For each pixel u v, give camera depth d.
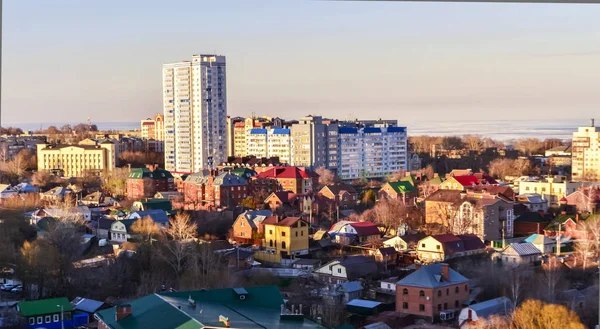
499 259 53.88
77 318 42.25
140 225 65.44
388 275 51.47
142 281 48.59
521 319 37.88
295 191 95.56
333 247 62.84
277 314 33.06
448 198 68.25
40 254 50.19
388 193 87.75
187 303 33.28
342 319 41.38
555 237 59.19
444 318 41.78
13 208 77.06
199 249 54.09
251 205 83.75
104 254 60.84
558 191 81.38
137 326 31.28
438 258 55.00
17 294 48.16
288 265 56.03
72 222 67.88
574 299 41.25
